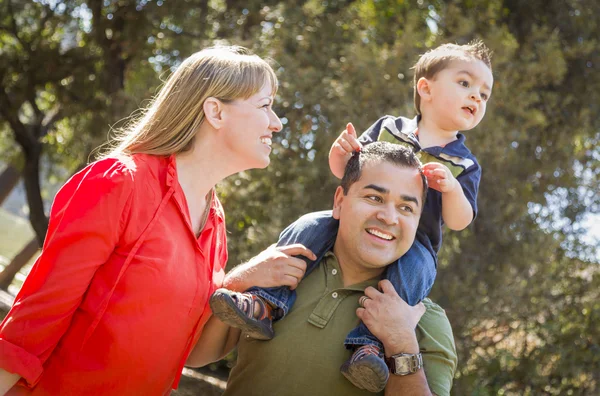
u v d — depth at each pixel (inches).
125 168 85.1
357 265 92.9
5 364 80.0
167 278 84.7
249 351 93.0
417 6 325.1
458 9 298.5
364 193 89.7
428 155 109.7
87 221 82.1
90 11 403.9
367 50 271.9
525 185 290.4
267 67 94.2
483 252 282.8
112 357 83.0
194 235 89.1
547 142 309.6
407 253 95.7
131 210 84.3
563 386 288.8
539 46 295.6
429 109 114.6
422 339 90.7
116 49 377.1
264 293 90.3
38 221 426.0
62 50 418.9
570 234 305.9
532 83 289.4
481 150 268.8
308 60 286.8
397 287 91.7
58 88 404.2
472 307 273.9
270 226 257.4
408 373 84.4
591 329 292.0
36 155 428.8
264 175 266.8
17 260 438.0
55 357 84.1
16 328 81.2
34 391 83.6
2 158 472.1
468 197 107.7
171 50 361.7
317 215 99.5
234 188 269.7
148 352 84.8
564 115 318.3
